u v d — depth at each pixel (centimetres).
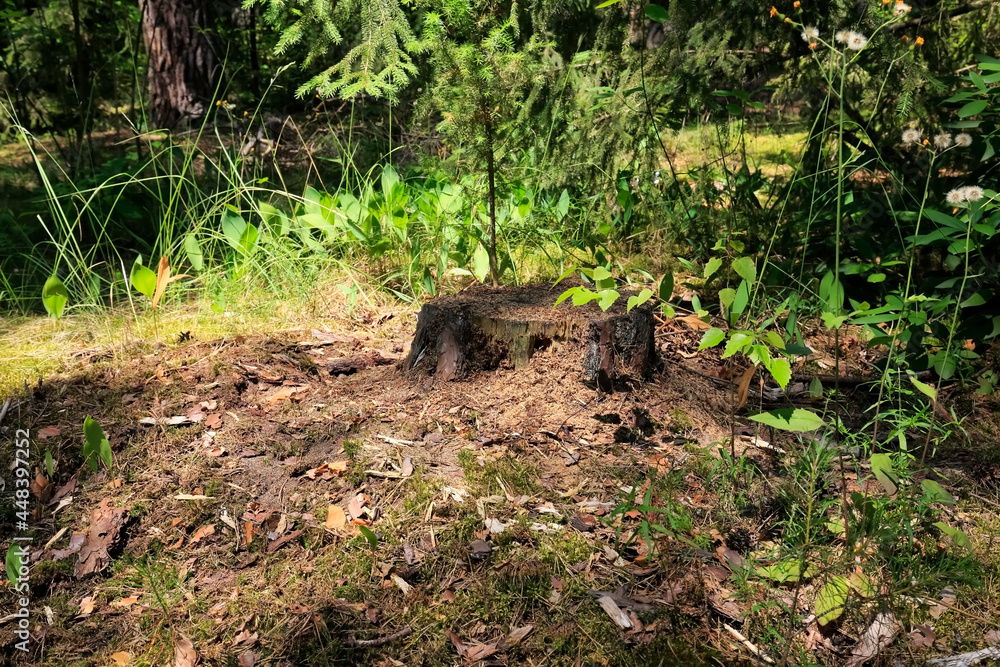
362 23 419
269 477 272
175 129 700
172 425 297
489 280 439
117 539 248
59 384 327
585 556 237
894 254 367
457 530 246
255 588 232
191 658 212
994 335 313
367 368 346
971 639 213
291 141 683
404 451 281
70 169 611
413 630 217
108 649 217
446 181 487
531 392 304
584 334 300
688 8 389
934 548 236
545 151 473
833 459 271
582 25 461
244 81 775
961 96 314
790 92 427
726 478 260
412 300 416
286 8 561
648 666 207
